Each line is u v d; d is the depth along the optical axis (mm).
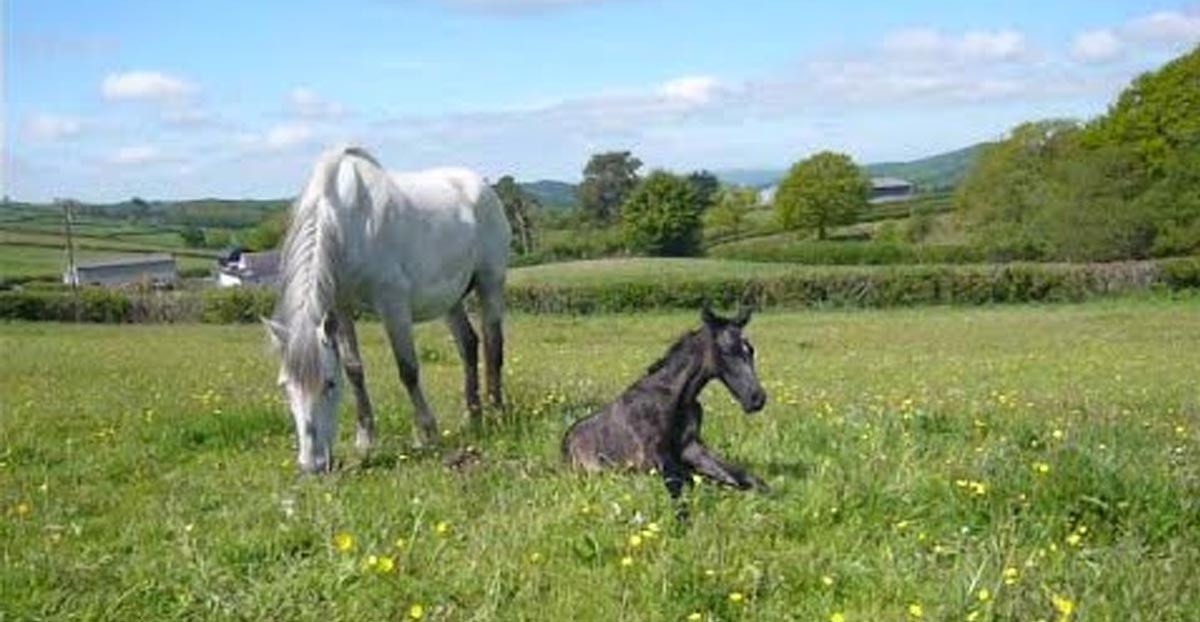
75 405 14359
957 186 103812
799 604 5832
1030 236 73188
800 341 32281
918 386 18625
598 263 78938
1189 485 7223
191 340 35219
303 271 9508
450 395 14555
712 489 7723
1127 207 68062
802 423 9906
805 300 50031
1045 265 51469
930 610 5637
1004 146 88875
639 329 39312
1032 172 86062
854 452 8781
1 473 9750
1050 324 38250
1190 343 29953
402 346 10805
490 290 12836
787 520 7133
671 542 6582
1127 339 31578
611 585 6051
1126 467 7500
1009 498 7141
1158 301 48250
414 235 11023
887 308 49406
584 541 6645
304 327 9227
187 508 8109
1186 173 68438
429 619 5598
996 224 83000
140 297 49312
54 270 84438
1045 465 7430
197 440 11266
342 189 10156
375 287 10570
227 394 15211
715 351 8102
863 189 113750
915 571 6109
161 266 88938
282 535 7012
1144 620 5348
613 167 120750
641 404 8312
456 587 6027
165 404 14047
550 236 110125
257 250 87562
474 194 12445
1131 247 67938
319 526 7094
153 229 119875
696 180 119375
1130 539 6484
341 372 9438
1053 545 6379
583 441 8695
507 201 108000
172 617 5738
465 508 7656
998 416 10852
